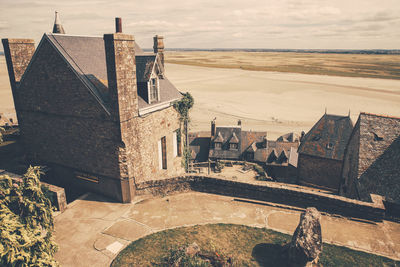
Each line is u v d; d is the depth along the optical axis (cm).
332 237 1185
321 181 3750
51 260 822
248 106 7081
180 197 1557
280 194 1445
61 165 1748
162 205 1484
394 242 1160
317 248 945
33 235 793
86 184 1666
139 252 1107
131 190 1527
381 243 1152
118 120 1391
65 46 1534
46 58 1547
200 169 3916
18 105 1809
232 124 5603
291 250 968
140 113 1543
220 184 1548
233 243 1148
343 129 3728
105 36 1270
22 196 851
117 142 1444
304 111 6644
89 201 1544
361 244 1143
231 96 8262
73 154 1655
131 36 1364
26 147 1889
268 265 1010
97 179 1598
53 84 1578
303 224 975
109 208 1470
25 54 1814
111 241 1188
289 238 1177
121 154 1465
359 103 7388
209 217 1355
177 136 2141
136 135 1529
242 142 4597
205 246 1126
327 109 6812
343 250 1098
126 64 1365
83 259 1082
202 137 4922
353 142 2614
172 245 1138
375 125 2214
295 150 4397
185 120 2198
